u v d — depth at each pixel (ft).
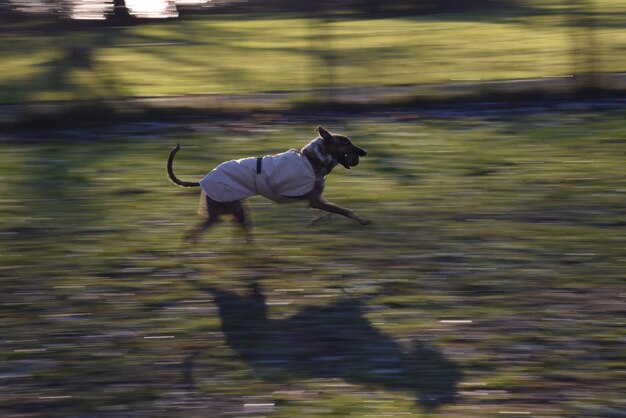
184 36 118.83
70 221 44.70
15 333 32.30
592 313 32.71
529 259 38.17
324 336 31.50
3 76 89.97
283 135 62.28
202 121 67.41
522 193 48.01
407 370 28.94
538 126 63.26
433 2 137.28
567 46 99.50
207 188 36.96
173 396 27.71
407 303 34.01
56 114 66.49
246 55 101.45
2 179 52.80
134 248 40.50
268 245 40.45
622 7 124.06
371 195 48.06
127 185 51.01
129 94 78.69
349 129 63.72
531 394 27.25
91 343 31.42
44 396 27.91
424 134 62.03
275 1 141.79
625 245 39.47
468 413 26.21
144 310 33.99
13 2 114.21
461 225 42.86
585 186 48.91
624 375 28.25
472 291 35.01
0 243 41.60
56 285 36.47
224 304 34.37
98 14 125.29
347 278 36.58
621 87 71.15
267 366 29.48
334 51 84.23
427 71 86.53
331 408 26.63
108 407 27.17
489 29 116.37
